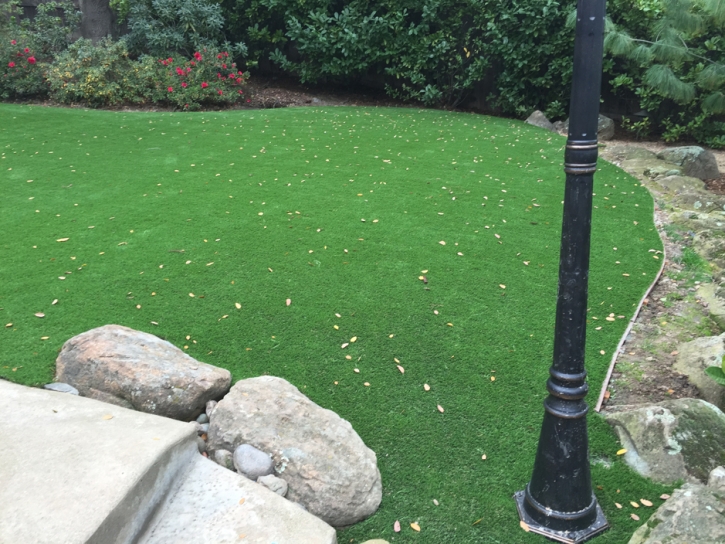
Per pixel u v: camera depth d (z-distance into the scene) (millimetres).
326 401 2973
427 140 8016
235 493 2273
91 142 7273
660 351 3541
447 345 3447
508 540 2271
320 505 2316
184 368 2879
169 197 5512
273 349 3344
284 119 8898
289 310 3713
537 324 3688
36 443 2258
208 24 10781
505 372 3238
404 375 3184
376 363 3264
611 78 9922
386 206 5469
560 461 2232
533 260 4531
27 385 2885
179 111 9742
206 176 6121
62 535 1807
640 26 9086
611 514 2396
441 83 11148
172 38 10539
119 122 8352
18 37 10195
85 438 2299
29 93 9867
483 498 2463
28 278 3969
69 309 3617
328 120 8969
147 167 6375
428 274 4234
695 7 7418
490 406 2988
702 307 4051
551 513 2271
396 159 7000
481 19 10266
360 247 4602
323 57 10961
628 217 5523
